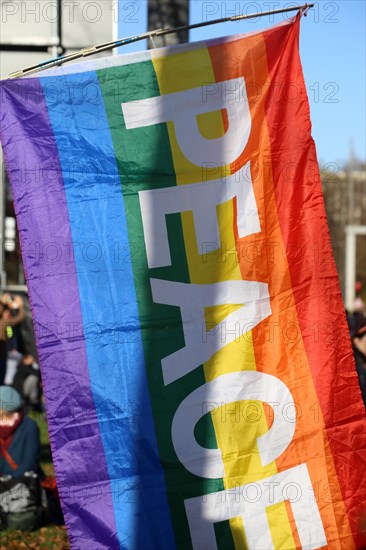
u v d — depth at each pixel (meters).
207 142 5.19
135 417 5.06
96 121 5.17
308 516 5.11
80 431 5.04
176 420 5.08
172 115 5.18
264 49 5.22
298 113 5.22
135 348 5.09
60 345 5.07
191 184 5.17
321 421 5.14
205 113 5.19
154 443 5.06
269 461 5.11
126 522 5.02
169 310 5.11
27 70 5.21
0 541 7.61
